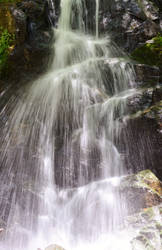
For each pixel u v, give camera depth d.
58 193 4.51
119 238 3.48
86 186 4.57
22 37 7.11
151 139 4.82
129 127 5.01
